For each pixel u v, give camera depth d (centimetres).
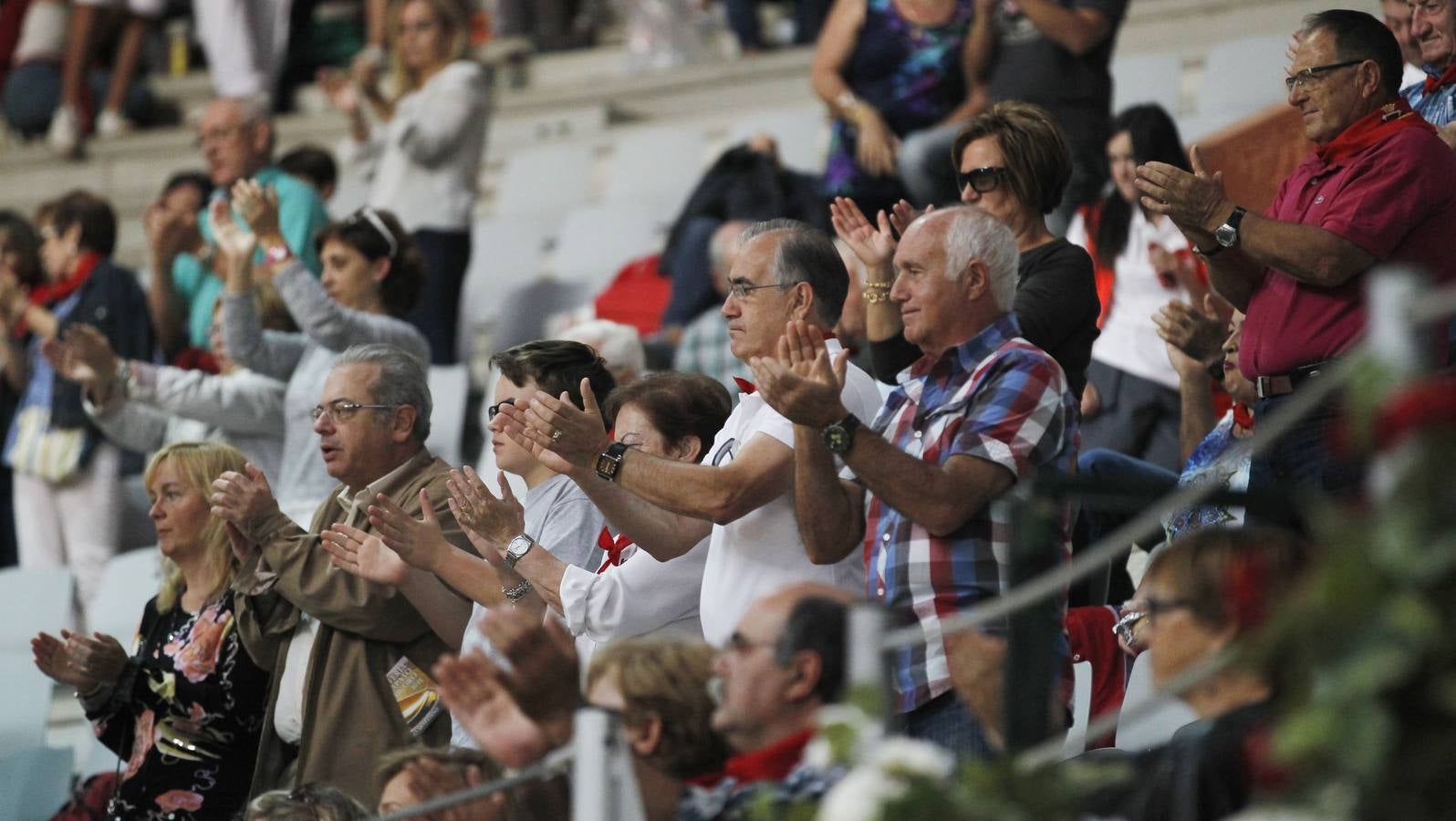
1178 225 1518
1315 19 1548
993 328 1362
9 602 2483
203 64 4769
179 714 1764
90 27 4391
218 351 2464
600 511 1548
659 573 1508
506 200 3991
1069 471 1335
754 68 4022
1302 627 702
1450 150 1514
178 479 1839
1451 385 698
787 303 1461
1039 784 795
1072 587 1795
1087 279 1602
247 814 1466
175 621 1817
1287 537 1071
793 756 1082
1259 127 2127
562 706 1127
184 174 3055
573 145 4069
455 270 2984
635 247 3547
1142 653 1503
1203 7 3544
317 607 1659
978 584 1295
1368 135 1509
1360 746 680
